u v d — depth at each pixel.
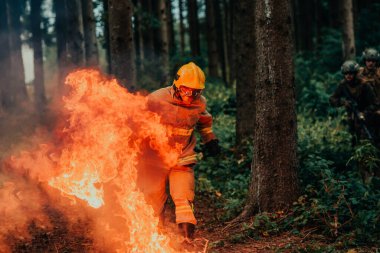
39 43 17.06
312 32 24.98
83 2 14.72
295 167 6.38
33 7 17.09
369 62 8.38
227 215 6.56
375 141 8.31
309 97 14.53
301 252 5.18
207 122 5.39
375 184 7.07
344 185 6.23
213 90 18.28
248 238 5.78
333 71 18.02
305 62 18.39
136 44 18.81
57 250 5.45
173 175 5.17
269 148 6.32
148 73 17.45
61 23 16.42
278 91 6.28
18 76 16.64
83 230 6.12
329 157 8.57
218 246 5.50
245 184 7.60
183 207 5.01
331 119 13.20
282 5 6.24
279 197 6.30
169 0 25.00
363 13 19.52
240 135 9.30
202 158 9.28
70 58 13.93
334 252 5.09
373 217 5.63
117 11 8.49
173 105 5.07
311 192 6.52
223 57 27.47
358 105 8.48
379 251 5.08
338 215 5.97
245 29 9.24
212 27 22.98
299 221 6.05
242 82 9.27
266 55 6.28
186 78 4.91
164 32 17.77
